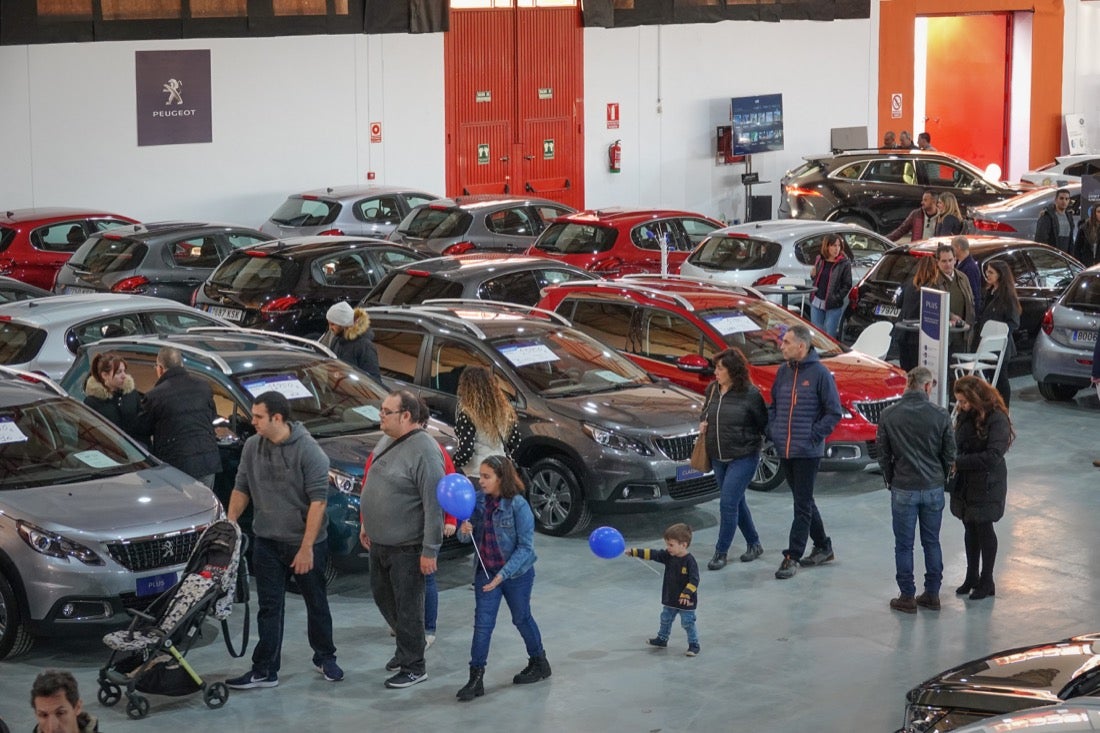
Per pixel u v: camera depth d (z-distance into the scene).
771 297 21.72
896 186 31.62
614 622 11.63
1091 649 8.46
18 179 27.59
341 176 31.41
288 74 30.36
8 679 10.37
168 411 12.04
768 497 15.45
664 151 36.16
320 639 10.30
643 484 13.45
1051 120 42.91
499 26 33.22
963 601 12.19
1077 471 16.42
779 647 11.06
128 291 21.78
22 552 10.44
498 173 33.78
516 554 9.94
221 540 9.85
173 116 29.08
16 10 26.64
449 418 14.34
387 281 18.94
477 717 9.71
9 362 15.75
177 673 9.77
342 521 11.98
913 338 17.73
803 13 37.25
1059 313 19.44
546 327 15.17
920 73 41.75
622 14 34.56
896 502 11.80
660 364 16.05
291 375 13.27
